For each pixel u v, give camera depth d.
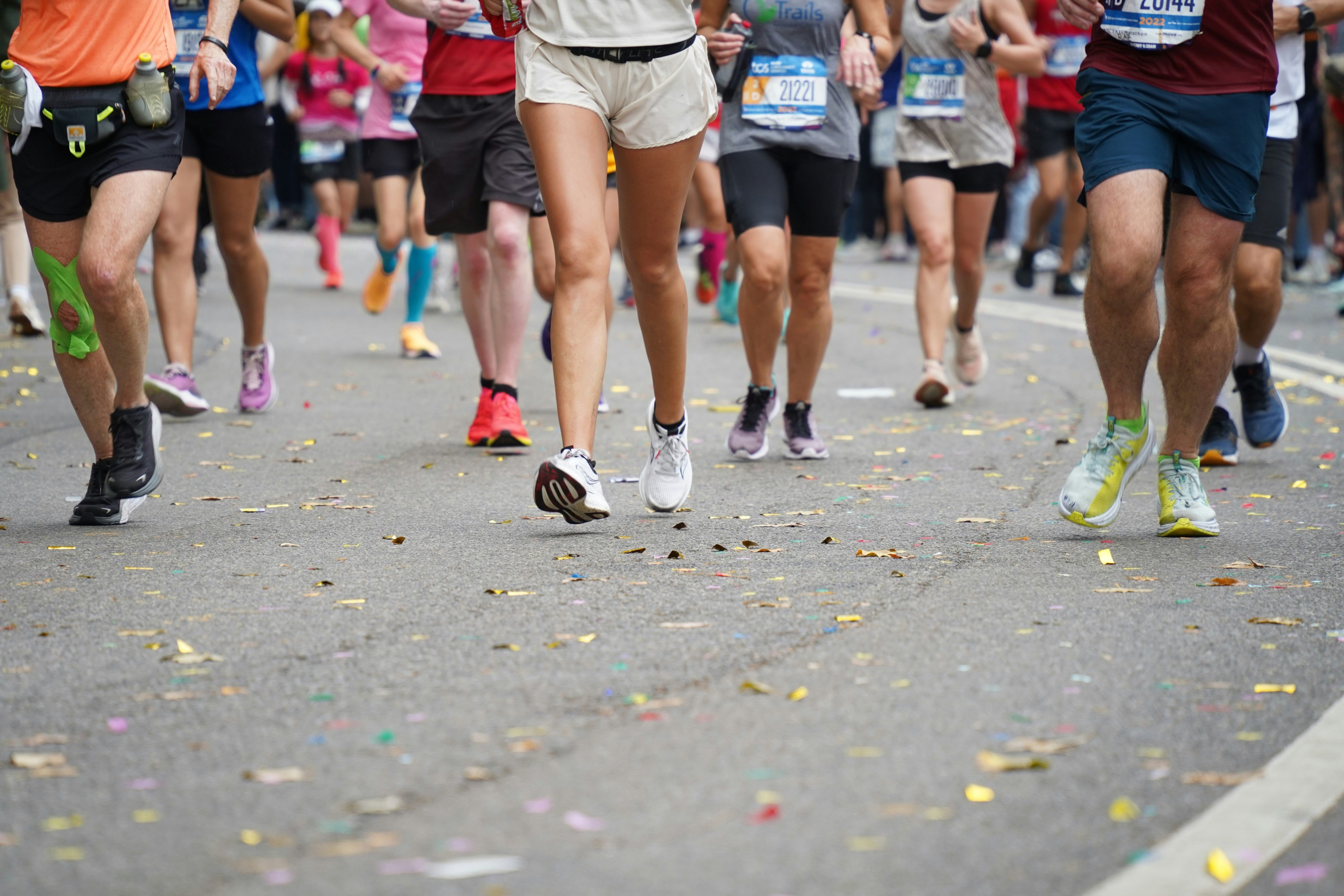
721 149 22.19
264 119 25.56
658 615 13.09
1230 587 14.23
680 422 18.09
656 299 17.28
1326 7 21.16
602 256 16.09
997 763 9.45
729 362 36.34
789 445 23.14
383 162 36.06
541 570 14.96
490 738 9.98
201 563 15.43
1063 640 12.29
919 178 28.91
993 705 10.66
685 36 16.27
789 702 10.70
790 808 8.84
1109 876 8.02
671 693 10.91
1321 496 19.72
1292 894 7.86
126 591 14.17
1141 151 15.66
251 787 9.19
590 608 13.34
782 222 21.94
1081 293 52.47
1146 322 16.00
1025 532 17.14
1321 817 8.79
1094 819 8.72
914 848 8.33
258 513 18.48
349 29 35.25
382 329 42.78
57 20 16.83
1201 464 22.39
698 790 9.10
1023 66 27.84
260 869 8.06
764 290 21.98
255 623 12.92
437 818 8.70
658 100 16.20
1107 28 15.76
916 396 28.97
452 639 12.34
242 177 25.70
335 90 52.38
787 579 14.52
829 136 21.70
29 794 9.14
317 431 25.75
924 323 29.02
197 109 25.11
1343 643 12.25
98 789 9.20
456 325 43.88
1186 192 16.12
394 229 36.22
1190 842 8.41
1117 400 16.50
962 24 27.73
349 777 9.32
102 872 8.09
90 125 16.56
